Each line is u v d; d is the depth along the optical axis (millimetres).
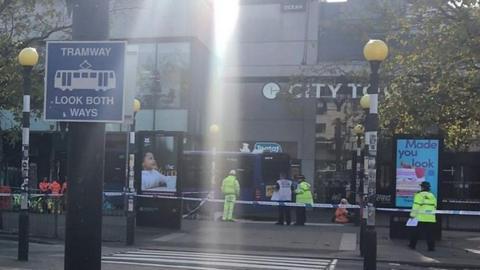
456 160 28500
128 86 6008
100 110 4488
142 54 27484
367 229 9266
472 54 12891
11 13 16594
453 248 15039
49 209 20422
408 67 14766
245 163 23219
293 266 11672
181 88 27203
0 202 18734
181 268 10859
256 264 11766
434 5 13461
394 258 13156
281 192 19875
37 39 16609
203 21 28844
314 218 24984
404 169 16547
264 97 30234
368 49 9312
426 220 14531
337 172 29250
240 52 30531
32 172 28000
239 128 30516
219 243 14961
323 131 29531
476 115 14367
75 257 4387
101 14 4551
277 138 30141
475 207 24297
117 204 23703
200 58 28734
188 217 22297
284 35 30047
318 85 26984
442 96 13992
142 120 27297
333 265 11945
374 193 9289
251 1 30641
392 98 14945
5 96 16500
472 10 12945
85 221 4406
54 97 4516
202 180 23141
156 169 17594
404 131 16391
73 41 4523
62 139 26953
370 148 9352
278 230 17922
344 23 15969
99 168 4496
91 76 4504
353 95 27750
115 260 11758
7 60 15953
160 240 15336
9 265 10453
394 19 14656
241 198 23047
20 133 18938
